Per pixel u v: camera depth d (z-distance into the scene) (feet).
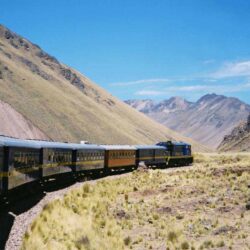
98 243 78.18
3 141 85.97
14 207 95.40
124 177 178.19
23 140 111.45
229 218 102.32
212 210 110.73
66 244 72.13
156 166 234.38
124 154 198.39
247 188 129.18
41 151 119.85
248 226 93.81
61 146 138.62
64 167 141.28
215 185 141.18
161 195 134.72
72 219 89.61
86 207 109.70
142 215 109.81
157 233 91.86
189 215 108.37
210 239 83.25
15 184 93.97
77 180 158.81
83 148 157.79
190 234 90.94
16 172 93.91
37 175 115.96
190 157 278.67
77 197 119.55
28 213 90.12
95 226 91.81
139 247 82.58
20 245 65.51
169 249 79.92
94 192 132.57
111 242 82.48
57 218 86.79
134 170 207.62
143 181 163.22
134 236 91.30
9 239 67.26
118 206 119.85
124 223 101.71
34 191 118.11
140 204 122.83
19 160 96.53
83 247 72.95
